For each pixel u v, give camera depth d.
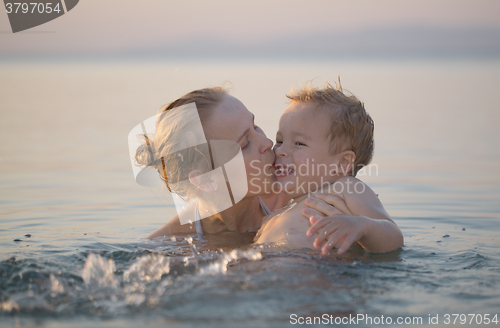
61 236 3.04
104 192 4.62
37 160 6.29
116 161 6.25
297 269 1.99
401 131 8.56
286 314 1.60
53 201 4.25
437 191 4.55
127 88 17.88
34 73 29.23
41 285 1.87
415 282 1.94
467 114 10.48
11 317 1.59
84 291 1.80
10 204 4.14
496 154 6.49
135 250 2.48
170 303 1.67
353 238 2.24
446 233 3.08
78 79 23.77
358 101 3.07
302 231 2.53
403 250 2.53
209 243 2.75
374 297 1.77
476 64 38.25
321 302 1.70
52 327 1.52
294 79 19.58
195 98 2.84
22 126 9.12
